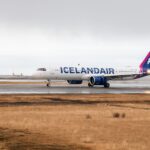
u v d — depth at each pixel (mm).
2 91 162250
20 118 78938
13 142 53344
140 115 87625
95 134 60688
